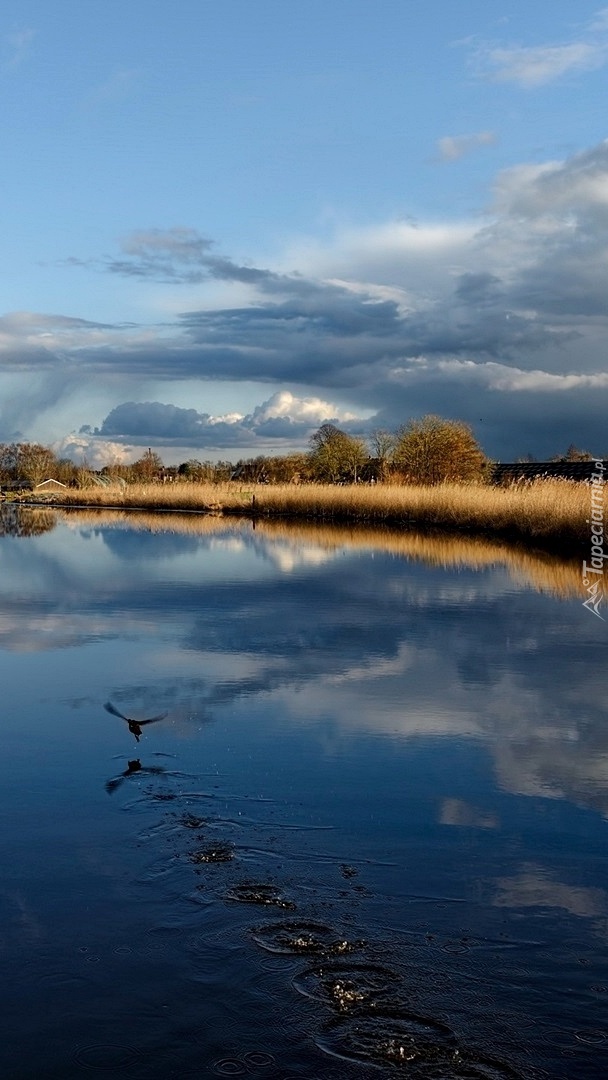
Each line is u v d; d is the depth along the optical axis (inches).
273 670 401.4
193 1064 144.9
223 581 716.0
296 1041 150.4
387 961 172.6
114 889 198.8
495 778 267.4
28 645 456.8
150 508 2443.4
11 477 5201.8
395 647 450.0
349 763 279.4
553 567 808.9
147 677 388.2
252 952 174.9
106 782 262.7
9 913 188.5
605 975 168.2
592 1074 143.1
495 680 382.0
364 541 1127.6
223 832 228.5
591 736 306.3
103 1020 155.1
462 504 1392.7
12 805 245.4
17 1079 140.9
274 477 3257.9
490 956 174.2
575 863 213.5
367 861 213.6
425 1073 143.3
